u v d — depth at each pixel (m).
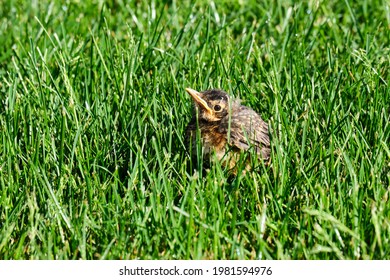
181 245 7.11
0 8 13.11
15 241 7.60
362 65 10.38
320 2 12.33
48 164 8.49
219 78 9.98
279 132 8.74
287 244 7.31
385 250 7.12
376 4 12.52
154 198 7.65
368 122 9.16
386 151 8.15
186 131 8.79
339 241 7.24
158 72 10.31
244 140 8.40
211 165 8.44
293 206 7.77
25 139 8.79
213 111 8.64
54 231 7.37
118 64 10.23
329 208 7.78
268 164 8.54
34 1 12.91
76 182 8.31
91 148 8.84
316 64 10.74
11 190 8.04
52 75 10.30
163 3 12.77
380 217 7.23
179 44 11.13
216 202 7.49
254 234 7.46
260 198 7.96
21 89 10.04
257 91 9.96
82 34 11.80
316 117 9.09
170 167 8.19
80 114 9.14
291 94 9.43
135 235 7.36
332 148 8.13
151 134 8.92
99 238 7.42
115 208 7.77
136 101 9.33
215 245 7.09
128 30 11.06
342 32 11.87
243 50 11.11
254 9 12.72
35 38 11.62
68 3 12.73
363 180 8.00
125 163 8.66
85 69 10.27
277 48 11.37
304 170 8.29
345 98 9.58
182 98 9.48
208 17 11.13
